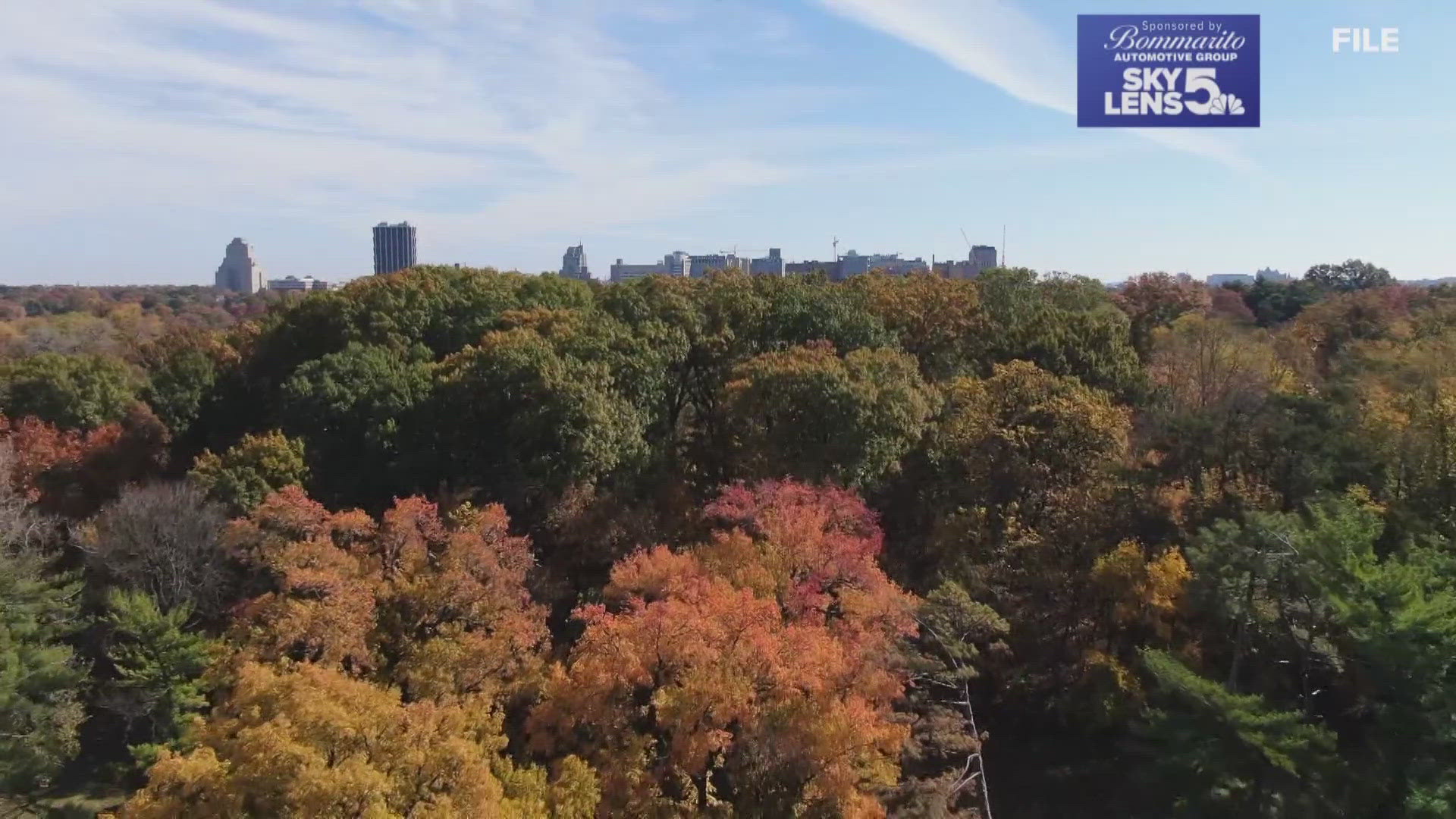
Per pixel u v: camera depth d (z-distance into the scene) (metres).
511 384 43.09
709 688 25.02
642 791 25.14
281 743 20.33
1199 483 37.69
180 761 20.44
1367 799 26.69
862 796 25.05
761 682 25.83
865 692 26.59
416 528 33.44
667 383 50.31
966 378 48.03
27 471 46.59
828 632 28.22
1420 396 41.44
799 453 41.09
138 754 31.50
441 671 27.55
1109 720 33.28
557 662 28.95
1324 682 33.50
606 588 31.89
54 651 32.53
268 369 57.62
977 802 29.73
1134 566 33.41
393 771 20.98
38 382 54.69
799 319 53.16
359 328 55.84
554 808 23.30
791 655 25.86
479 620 30.92
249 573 37.44
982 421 41.91
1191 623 34.56
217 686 31.73
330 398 45.91
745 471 44.19
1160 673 28.91
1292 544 29.48
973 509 38.97
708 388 52.72
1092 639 36.34
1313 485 35.16
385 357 50.06
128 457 50.66
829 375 41.34
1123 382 51.88
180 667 32.53
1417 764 25.83
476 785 21.27
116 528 37.41
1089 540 36.19
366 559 32.50
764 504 33.94
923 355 59.53
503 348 44.47
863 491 42.81
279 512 32.09
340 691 22.89
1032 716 37.94
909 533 43.00
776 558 30.73
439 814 20.09
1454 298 76.44
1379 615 27.17
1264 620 31.41
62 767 33.78
